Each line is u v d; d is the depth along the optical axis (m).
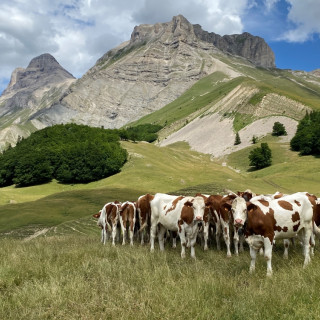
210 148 159.62
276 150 123.12
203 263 11.42
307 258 11.23
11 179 101.81
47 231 34.09
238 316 6.77
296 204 11.13
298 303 7.18
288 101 180.88
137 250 13.61
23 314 7.19
